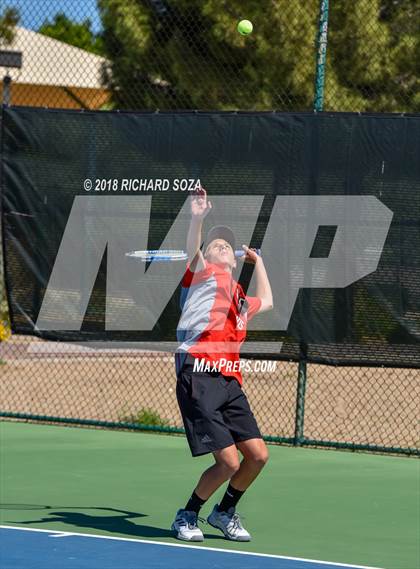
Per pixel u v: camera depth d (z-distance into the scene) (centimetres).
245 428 1548
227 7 3334
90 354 3130
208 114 2319
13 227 2486
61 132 2442
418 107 3244
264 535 1611
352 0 3195
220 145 2309
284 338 2262
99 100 4081
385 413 2705
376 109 3244
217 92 3528
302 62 3281
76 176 2433
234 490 1571
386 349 2194
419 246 2167
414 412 2714
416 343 2172
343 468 2139
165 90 3759
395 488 1966
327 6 2312
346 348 2222
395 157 2188
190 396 1532
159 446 2339
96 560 1429
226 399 1538
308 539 1590
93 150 2417
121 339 2402
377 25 3234
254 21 3309
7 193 2488
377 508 1808
